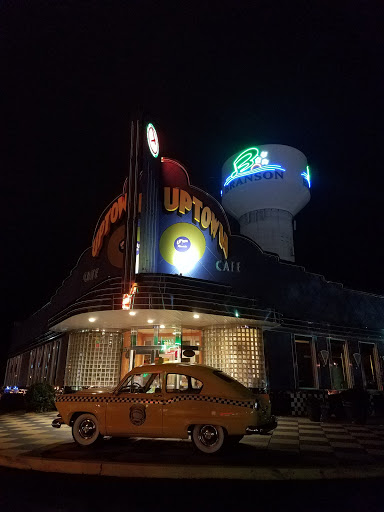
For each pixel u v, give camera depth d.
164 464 6.91
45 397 17.08
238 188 28.62
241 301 15.37
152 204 15.94
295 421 14.23
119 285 14.01
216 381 8.17
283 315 18.23
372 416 16.77
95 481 6.45
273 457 7.69
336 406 14.65
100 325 16.59
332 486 6.27
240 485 6.25
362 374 20.17
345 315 20.86
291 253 27.77
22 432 11.02
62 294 21.92
